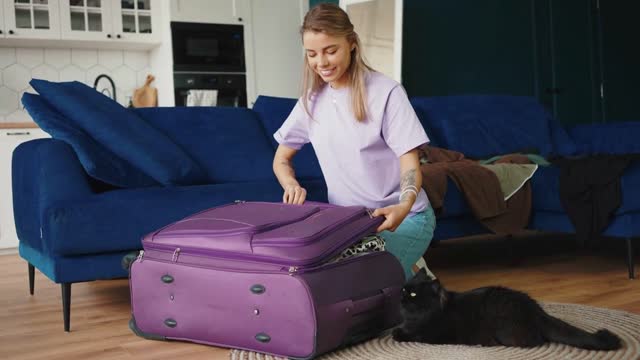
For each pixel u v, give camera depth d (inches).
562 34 266.5
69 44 222.5
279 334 73.5
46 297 124.2
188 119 138.5
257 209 83.3
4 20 205.8
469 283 123.8
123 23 223.1
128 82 237.5
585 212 128.8
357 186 87.7
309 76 87.9
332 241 74.5
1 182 194.1
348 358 74.4
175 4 221.5
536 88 261.0
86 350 86.0
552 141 187.9
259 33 237.9
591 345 72.1
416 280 77.8
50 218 97.5
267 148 145.1
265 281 73.3
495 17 252.8
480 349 74.7
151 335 85.3
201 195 108.9
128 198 103.0
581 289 114.3
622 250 157.5
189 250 79.5
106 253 101.6
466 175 135.0
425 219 90.4
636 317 89.0
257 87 238.7
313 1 246.7
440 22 241.4
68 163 105.5
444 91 243.0
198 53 226.2
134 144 115.0
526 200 140.4
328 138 87.4
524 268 137.9
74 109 114.6
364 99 83.4
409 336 79.4
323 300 72.2
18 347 89.0
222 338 78.6
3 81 219.0
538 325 74.6
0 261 176.7
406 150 83.0
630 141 176.6
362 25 235.6
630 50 285.6
